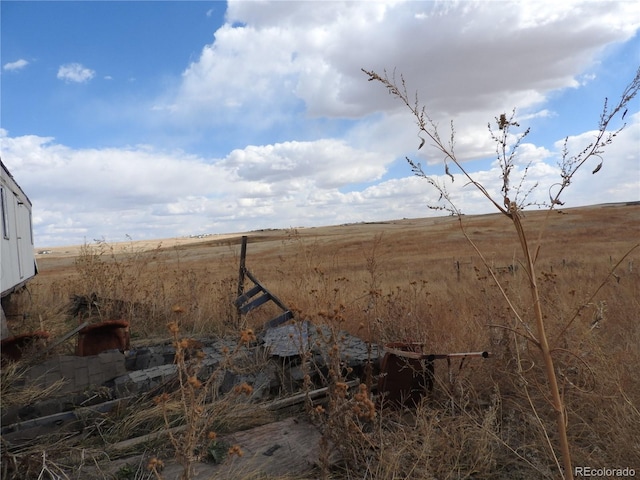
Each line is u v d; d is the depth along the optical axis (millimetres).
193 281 9500
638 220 47188
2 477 3578
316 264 10219
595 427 3840
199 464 3785
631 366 4520
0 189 8414
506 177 2090
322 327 5961
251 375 5320
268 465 3771
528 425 4195
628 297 7156
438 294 9742
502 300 6086
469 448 3922
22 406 4375
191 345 5578
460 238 40500
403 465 3674
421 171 2244
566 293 7508
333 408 3875
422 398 4500
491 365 4910
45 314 9148
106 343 5582
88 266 9477
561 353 4531
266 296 7469
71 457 3896
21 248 11070
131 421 4484
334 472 3703
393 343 5016
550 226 46594
